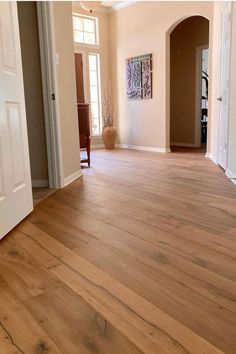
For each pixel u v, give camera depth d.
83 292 1.25
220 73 4.14
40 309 1.15
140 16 5.86
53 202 2.58
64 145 3.21
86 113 4.25
